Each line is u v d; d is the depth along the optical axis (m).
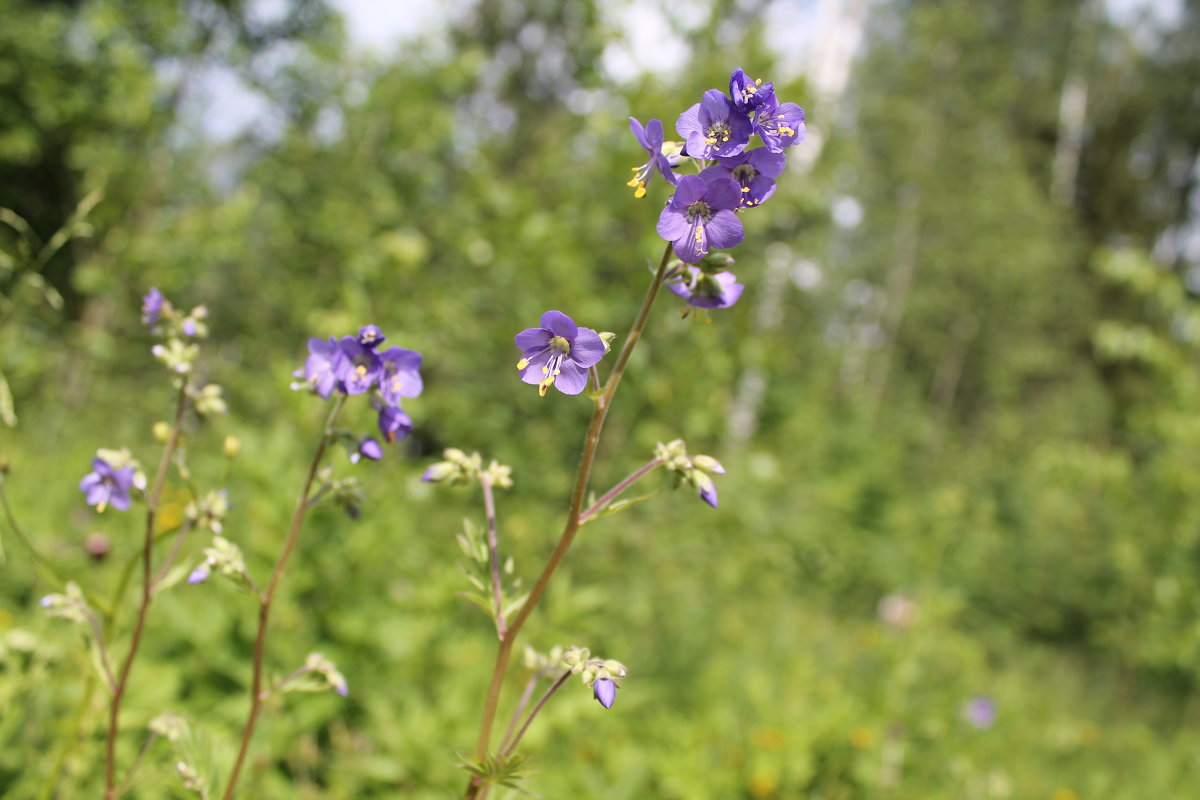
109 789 2.27
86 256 10.41
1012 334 22.09
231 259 9.26
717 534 7.13
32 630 3.72
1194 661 8.04
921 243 21.95
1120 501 8.73
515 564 6.19
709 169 1.71
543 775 3.85
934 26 21.08
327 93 9.99
